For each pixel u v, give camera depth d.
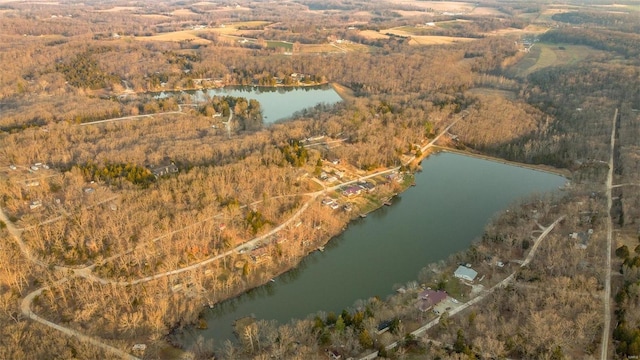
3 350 167.62
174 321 198.00
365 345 176.62
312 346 179.38
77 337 183.00
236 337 193.75
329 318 191.88
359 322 185.75
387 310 194.50
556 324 174.12
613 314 188.50
